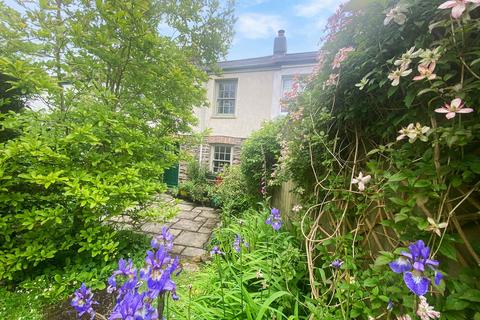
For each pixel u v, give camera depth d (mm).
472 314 773
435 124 917
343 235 1463
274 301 1472
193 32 3740
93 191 2322
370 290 1141
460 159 847
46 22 2402
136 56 2980
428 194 870
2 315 1903
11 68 2062
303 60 7098
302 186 2270
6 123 2211
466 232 864
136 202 2922
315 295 1412
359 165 1502
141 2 2578
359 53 1229
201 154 8312
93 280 2271
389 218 1151
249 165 4531
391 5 1082
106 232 2572
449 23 783
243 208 4641
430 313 711
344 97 1479
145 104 3102
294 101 2113
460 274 818
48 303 2092
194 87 3621
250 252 2135
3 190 2191
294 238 2154
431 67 829
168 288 801
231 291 1534
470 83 817
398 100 1164
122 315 728
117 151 2633
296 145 2092
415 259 641
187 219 5082
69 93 2527
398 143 1191
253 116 7793
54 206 2506
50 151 2180
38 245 2275
